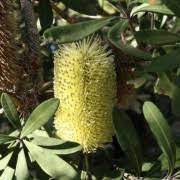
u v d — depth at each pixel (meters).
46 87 0.57
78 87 0.50
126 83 0.56
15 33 0.55
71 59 0.50
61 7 0.71
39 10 0.63
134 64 0.55
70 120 0.51
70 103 0.50
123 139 0.51
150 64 0.48
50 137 0.53
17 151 0.53
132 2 0.52
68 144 0.51
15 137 0.53
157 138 0.50
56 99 0.50
